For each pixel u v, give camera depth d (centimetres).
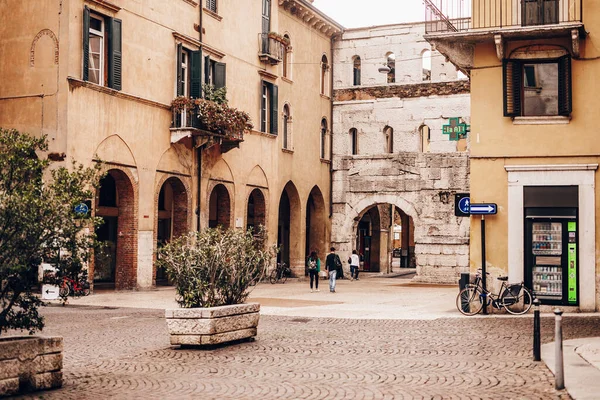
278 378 1162
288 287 3419
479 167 2162
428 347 1478
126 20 2858
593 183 2086
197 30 3288
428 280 4053
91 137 2661
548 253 2114
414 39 4441
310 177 4306
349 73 4584
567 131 2111
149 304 2378
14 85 2650
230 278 1546
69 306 2311
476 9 2181
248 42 3691
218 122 3164
